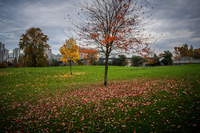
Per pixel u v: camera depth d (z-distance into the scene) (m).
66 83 21.77
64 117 7.90
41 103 11.16
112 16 13.53
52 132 6.27
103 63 81.31
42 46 49.59
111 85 15.72
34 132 6.38
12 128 6.89
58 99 11.95
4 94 14.86
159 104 7.74
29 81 23.06
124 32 12.63
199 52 78.94
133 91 11.34
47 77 26.77
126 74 27.22
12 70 33.62
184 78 14.80
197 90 9.06
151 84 13.55
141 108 7.61
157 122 5.88
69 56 29.11
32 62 49.88
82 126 6.57
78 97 11.82
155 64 66.50
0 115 8.77
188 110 6.39
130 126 5.92
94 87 15.66
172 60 65.06
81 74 30.81
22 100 12.39
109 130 5.87
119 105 8.55
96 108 8.65
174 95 8.84
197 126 5.02
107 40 11.61
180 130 5.00
